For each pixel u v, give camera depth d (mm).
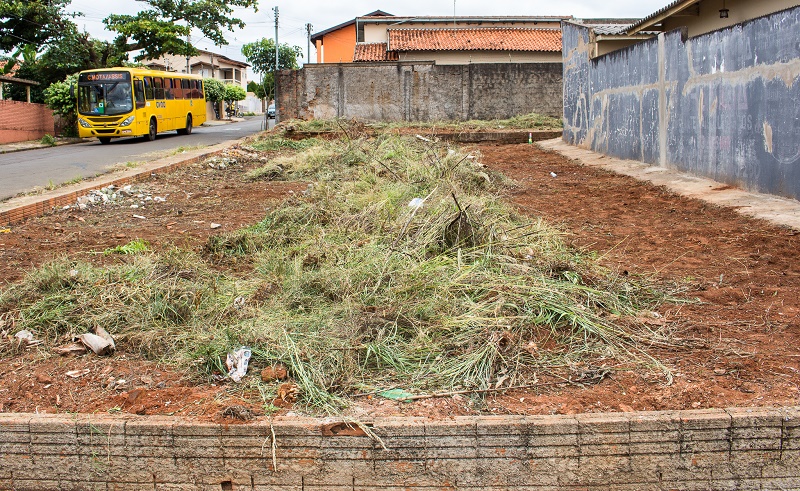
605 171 14633
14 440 3797
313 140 22328
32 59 32312
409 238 6281
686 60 12656
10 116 28641
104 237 8266
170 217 9609
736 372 4129
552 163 16594
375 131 24078
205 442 3689
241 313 5035
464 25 36562
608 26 20562
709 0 16188
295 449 3664
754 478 3672
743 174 10617
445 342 4465
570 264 5738
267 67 55969
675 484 3670
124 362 4527
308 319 4797
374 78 29094
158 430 3699
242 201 10922
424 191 8570
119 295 5324
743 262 6535
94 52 33531
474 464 3643
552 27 36344
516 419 3631
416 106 29266
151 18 33156
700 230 8047
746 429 3613
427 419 3662
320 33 50094
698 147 12242
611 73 17062
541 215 9258
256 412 3787
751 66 10312
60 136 32062
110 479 3793
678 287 5719
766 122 9930
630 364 4281
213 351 4406
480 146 22109
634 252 7062
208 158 17750
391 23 39750
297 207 8508
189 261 6273
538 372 4203
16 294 5383
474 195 8578
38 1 31000
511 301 4945
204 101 35625
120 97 26406
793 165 9297
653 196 10883
